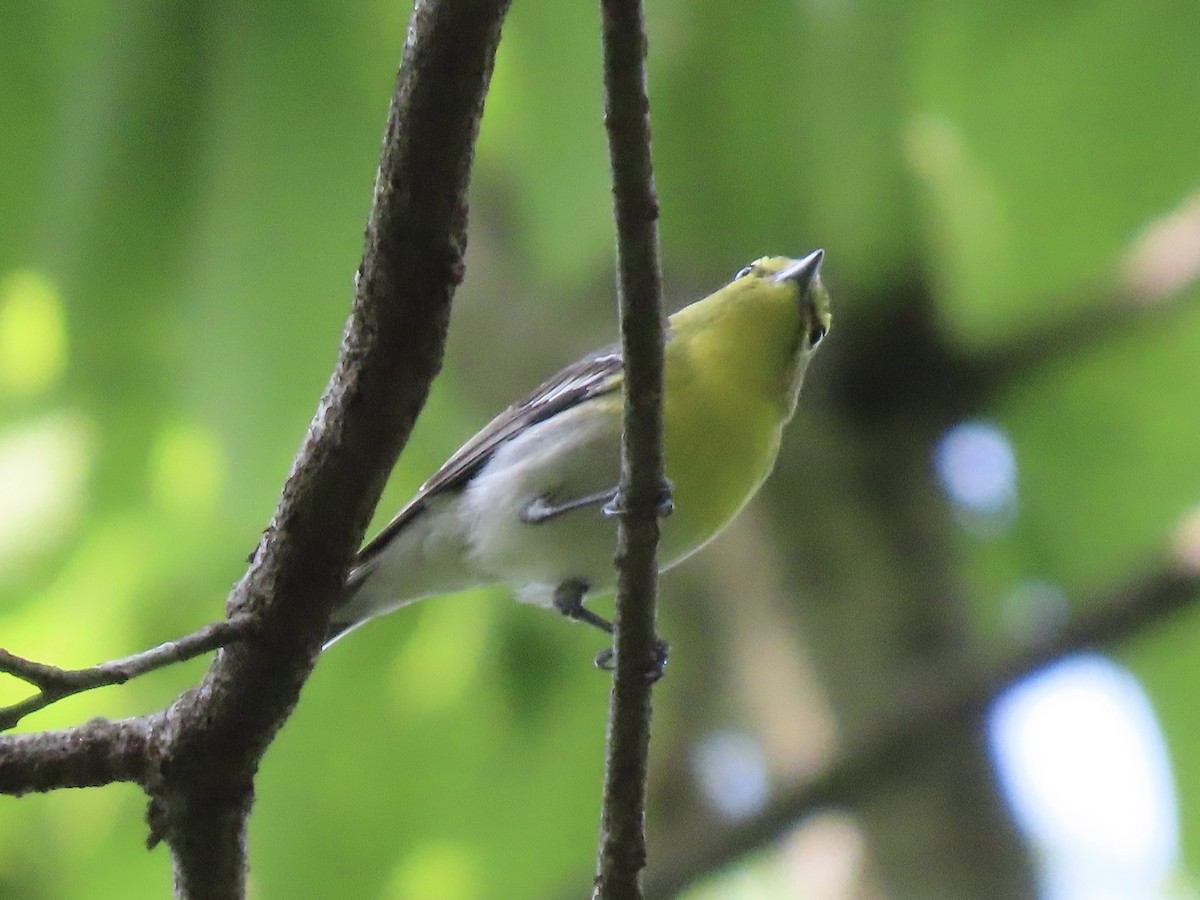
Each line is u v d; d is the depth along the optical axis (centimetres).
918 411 1247
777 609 1179
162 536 1089
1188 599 1066
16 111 779
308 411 784
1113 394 1294
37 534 1061
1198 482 1280
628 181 536
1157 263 1230
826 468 1217
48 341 973
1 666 501
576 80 843
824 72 973
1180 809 1296
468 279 1338
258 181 770
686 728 1423
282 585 557
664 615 1359
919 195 1131
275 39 770
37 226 789
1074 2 1070
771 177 1017
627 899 629
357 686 1275
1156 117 1104
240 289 773
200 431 898
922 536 1199
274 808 1248
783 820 1065
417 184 504
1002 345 1244
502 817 1295
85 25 775
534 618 1305
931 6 1070
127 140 761
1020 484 1318
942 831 1083
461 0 479
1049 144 1131
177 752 583
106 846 1257
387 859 1266
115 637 1167
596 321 1294
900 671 1127
